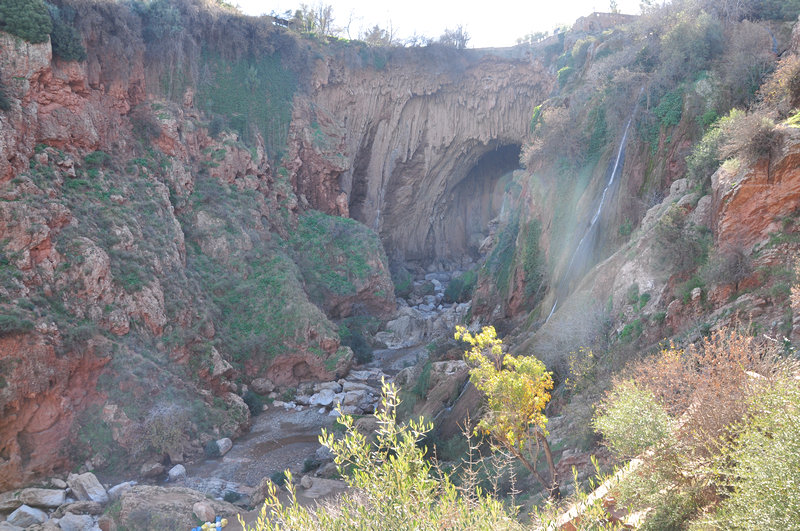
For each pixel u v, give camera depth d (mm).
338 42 65875
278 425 33625
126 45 42500
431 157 73250
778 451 5184
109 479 25516
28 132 32281
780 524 4828
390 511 5094
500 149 79625
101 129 38531
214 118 49781
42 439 24547
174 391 30422
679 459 6848
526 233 37250
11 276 26547
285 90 58656
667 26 31500
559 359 21062
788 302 12914
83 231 31422
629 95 31328
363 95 67438
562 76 45594
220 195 46344
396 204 73875
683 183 22578
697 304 15875
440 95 71688
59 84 35438
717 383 7590
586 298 23312
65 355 26266
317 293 50719
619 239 27484
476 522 5277
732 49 27312
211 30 51500
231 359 37531
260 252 45000
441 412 25359
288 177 56000
